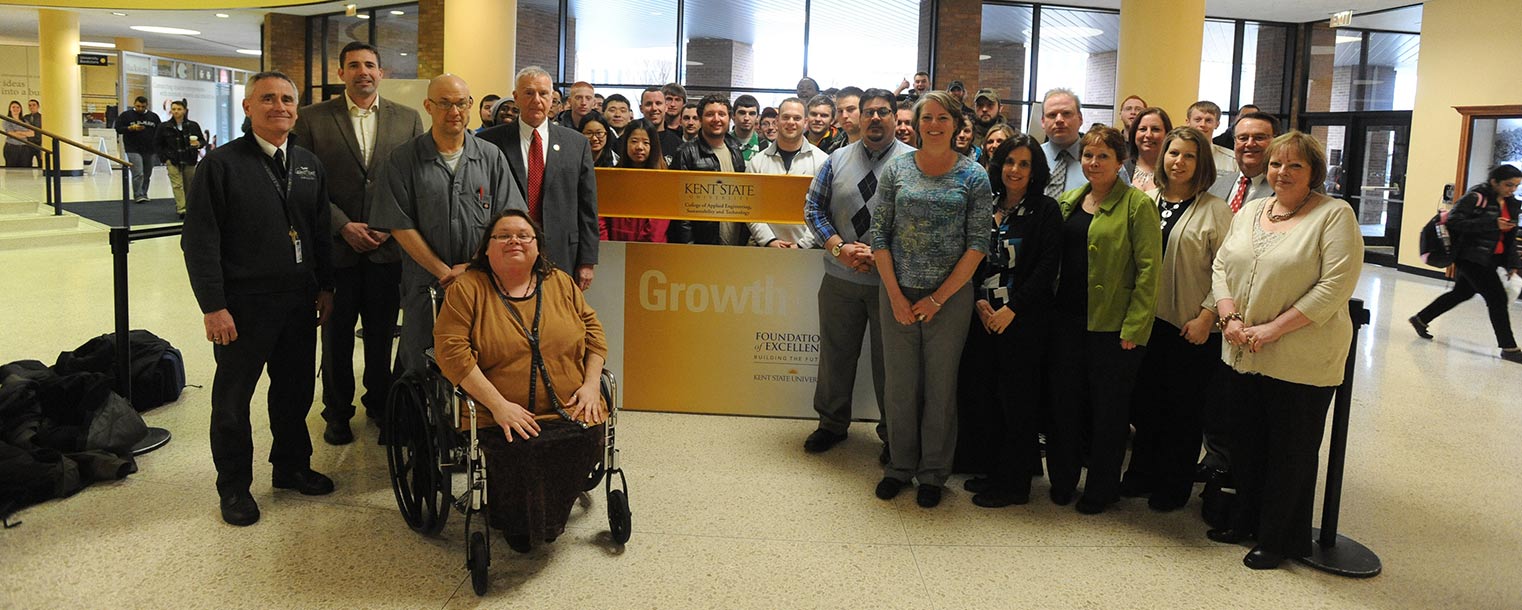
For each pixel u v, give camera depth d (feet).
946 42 44.29
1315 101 47.57
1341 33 46.03
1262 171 13.17
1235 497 11.23
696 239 16.84
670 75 45.44
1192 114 16.17
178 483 12.33
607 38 45.55
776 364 16.25
